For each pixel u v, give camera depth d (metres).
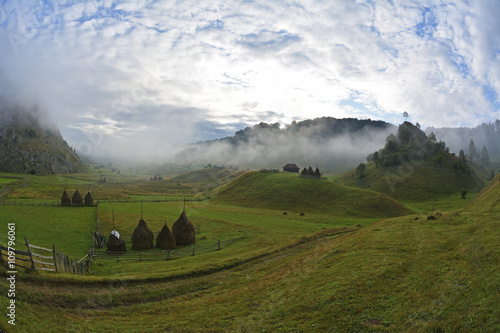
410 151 144.12
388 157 142.38
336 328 16.59
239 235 52.50
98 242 42.25
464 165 135.88
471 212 32.81
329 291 20.83
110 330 17.89
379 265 23.38
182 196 120.75
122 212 71.62
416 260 22.86
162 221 63.66
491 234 22.58
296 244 41.72
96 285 23.39
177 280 27.95
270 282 25.73
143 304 22.64
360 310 17.80
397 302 17.75
